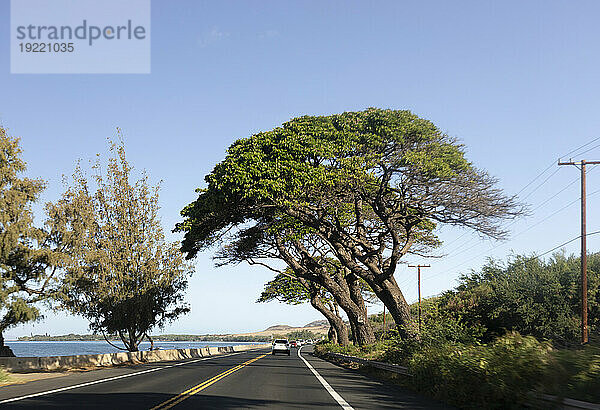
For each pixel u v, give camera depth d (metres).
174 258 43.12
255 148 30.72
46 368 31.34
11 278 33.16
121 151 42.66
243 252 44.28
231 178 29.61
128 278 40.84
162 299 42.47
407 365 21.67
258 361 41.34
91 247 39.16
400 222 31.56
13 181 34.31
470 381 13.87
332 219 35.19
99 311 39.56
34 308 32.50
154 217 43.19
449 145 30.48
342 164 29.39
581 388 10.52
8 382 22.06
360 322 42.59
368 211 37.94
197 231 35.06
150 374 25.28
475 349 15.32
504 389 12.43
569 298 37.56
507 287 38.47
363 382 22.38
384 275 32.06
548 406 11.16
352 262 34.81
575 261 40.78
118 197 42.31
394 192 30.81
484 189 29.34
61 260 34.44
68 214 36.66
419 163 28.23
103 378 22.83
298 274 44.47
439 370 16.14
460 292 43.78
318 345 71.81
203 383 20.09
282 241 44.00
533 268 39.66
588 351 11.45
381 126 29.62
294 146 29.89
